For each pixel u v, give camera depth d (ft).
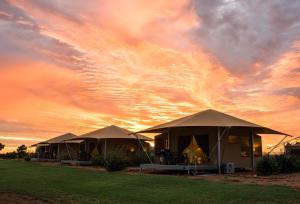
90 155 116.06
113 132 112.27
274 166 62.75
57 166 104.32
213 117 73.82
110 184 53.06
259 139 85.15
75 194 45.32
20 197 45.01
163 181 52.95
